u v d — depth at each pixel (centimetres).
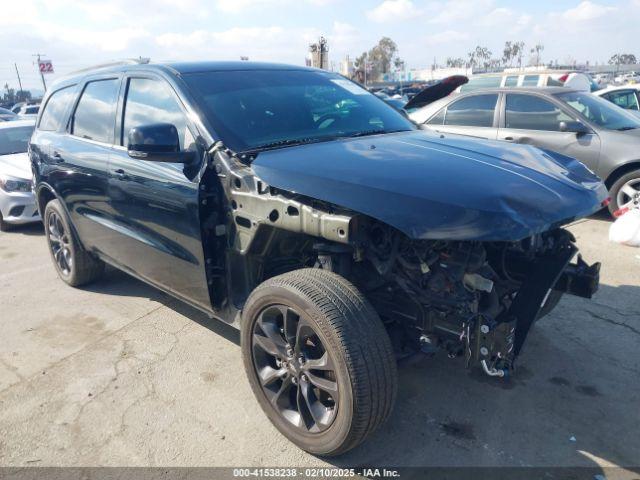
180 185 302
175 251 325
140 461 263
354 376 225
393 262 237
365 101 390
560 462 253
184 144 313
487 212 216
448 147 300
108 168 370
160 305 446
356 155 275
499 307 262
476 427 280
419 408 297
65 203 446
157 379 334
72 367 352
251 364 279
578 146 659
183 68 350
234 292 305
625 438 268
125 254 390
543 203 235
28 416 301
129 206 356
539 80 1325
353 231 230
